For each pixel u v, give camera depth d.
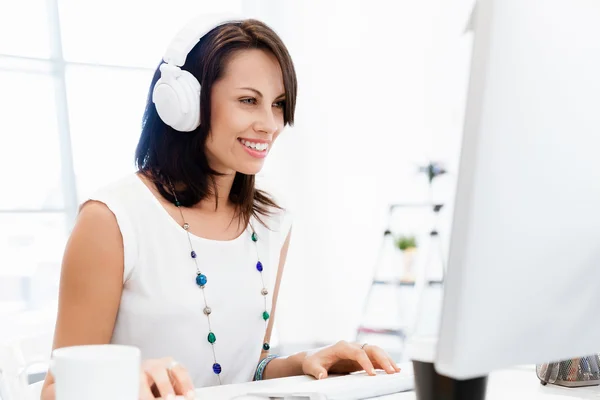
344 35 3.99
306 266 3.96
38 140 3.42
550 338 0.49
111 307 1.09
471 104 0.44
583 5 0.46
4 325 3.26
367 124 3.97
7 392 0.92
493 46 0.43
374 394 0.82
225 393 0.84
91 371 0.48
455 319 0.45
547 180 0.46
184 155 1.20
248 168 1.16
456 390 0.54
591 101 0.46
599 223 0.48
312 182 3.96
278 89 1.16
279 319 3.94
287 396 0.74
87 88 3.52
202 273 1.18
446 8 3.89
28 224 3.40
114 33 3.56
